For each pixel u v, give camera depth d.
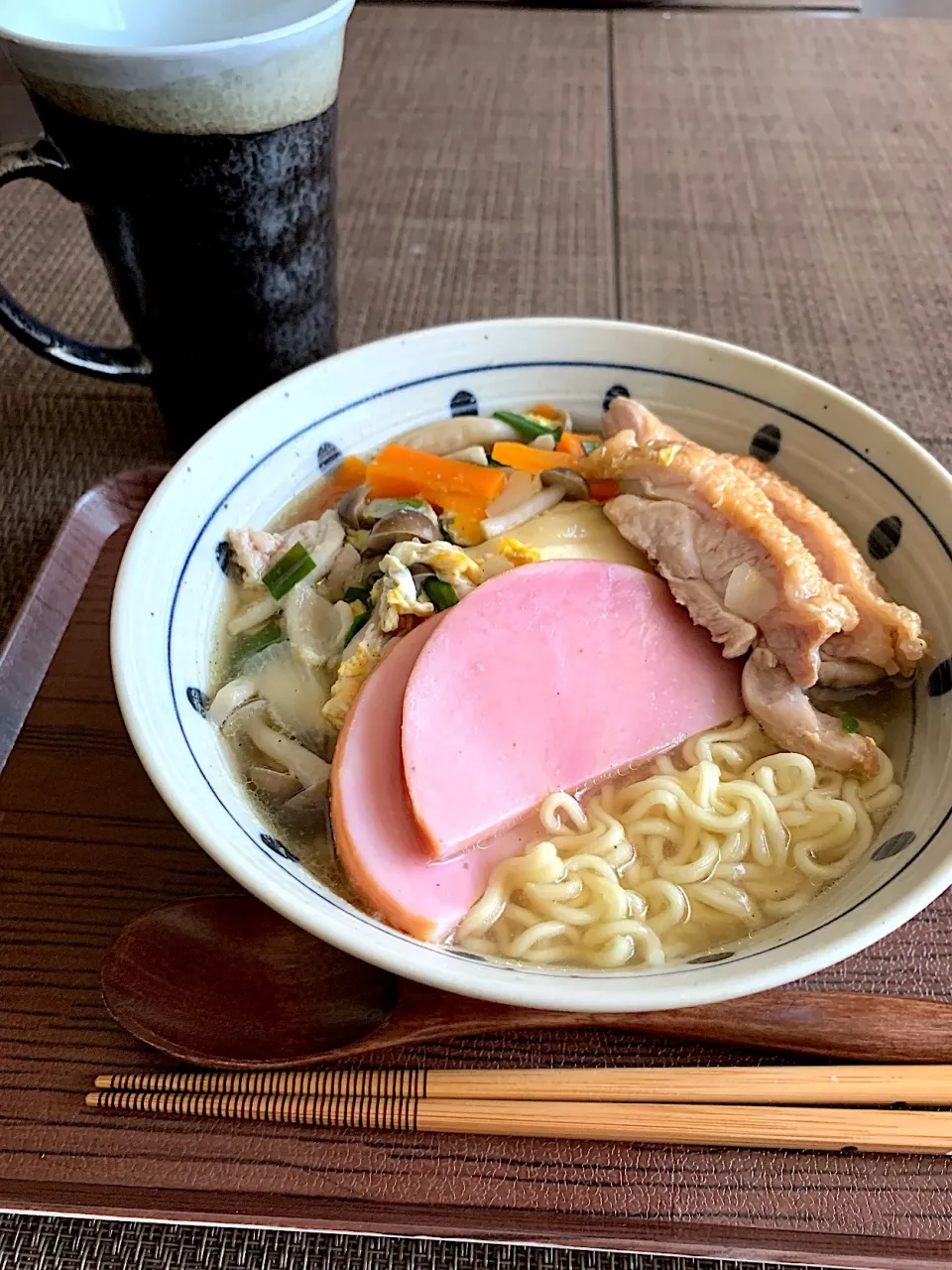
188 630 0.25
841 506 0.28
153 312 0.29
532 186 0.46
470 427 0.31
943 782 0.22
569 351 0.30
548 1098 0.20
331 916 0.18
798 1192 0.19
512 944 0.23
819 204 0.45
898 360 0.37
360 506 0.29
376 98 0.52
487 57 0.56
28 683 0.27
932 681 0.25
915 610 0.26
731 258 0.42
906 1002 0.21
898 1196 0.19
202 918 0.22
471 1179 0.19
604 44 0.57
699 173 0.47
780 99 0.53
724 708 0.27
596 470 0.29
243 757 0.25
